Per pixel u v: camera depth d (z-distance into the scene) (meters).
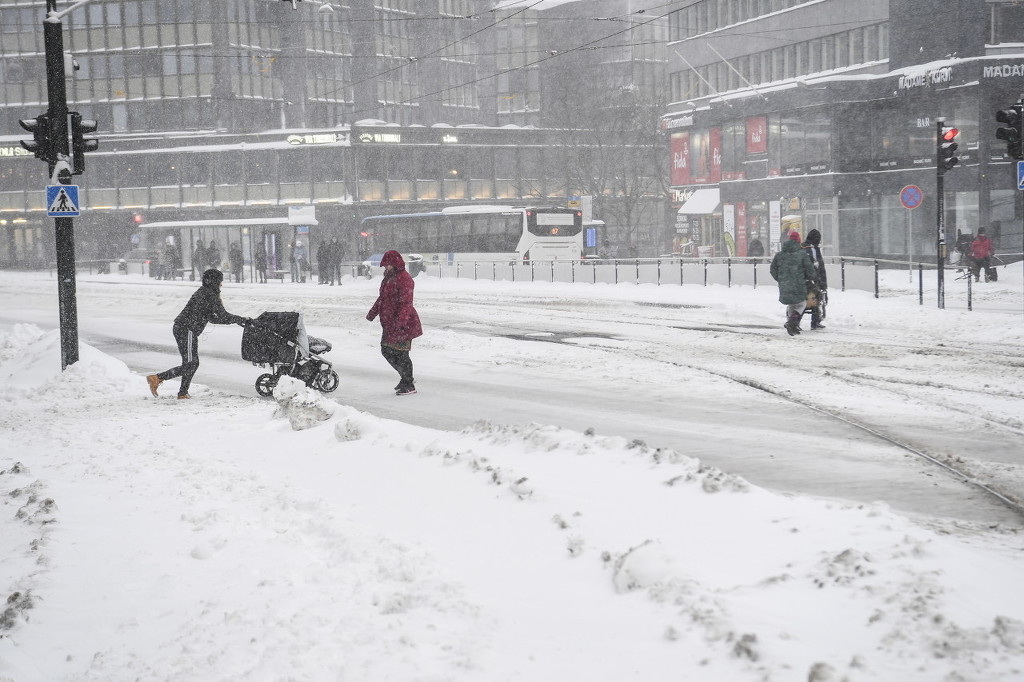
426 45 75.31
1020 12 40.25
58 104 14.64
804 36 50.19
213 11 65.62
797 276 18.53
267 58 67.81
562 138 64.62
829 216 45.81
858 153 44.78
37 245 69.69
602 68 67.19
